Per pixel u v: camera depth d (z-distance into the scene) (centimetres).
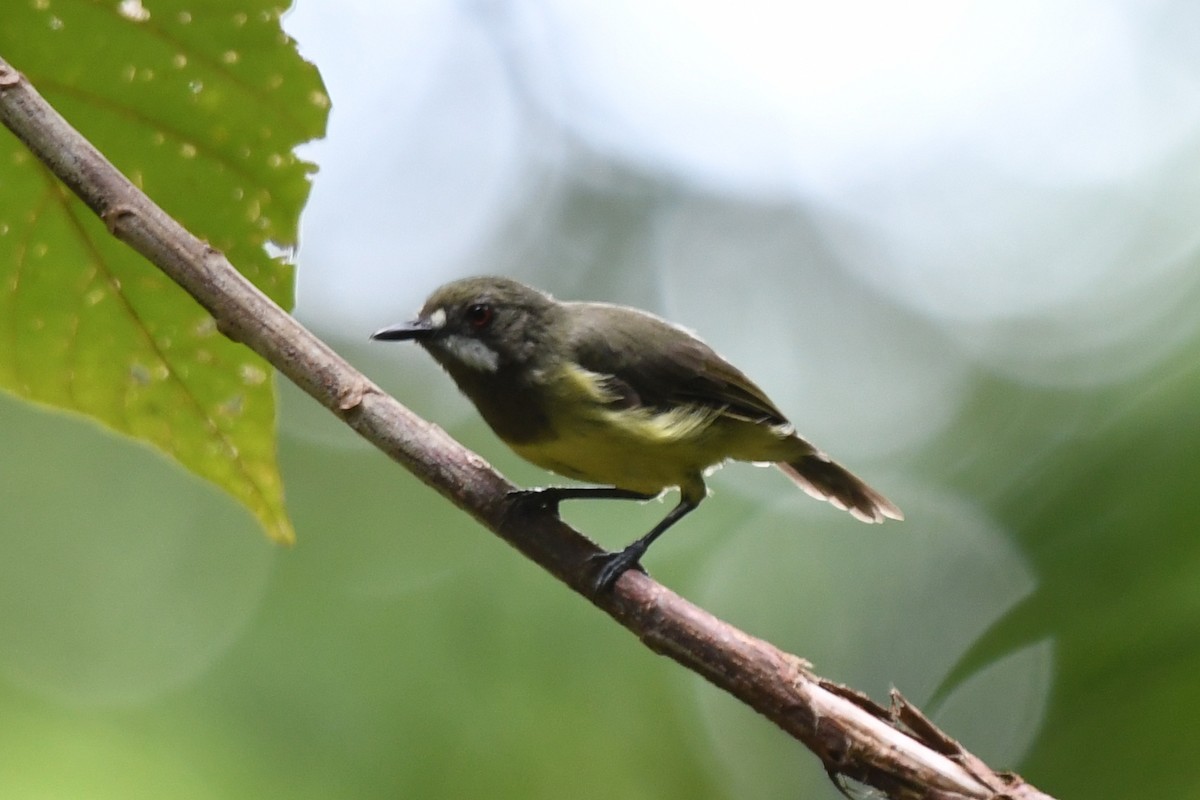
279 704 1145
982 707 842
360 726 1134
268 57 674
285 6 661
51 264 687
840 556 1447
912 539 1416
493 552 1284
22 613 1338
